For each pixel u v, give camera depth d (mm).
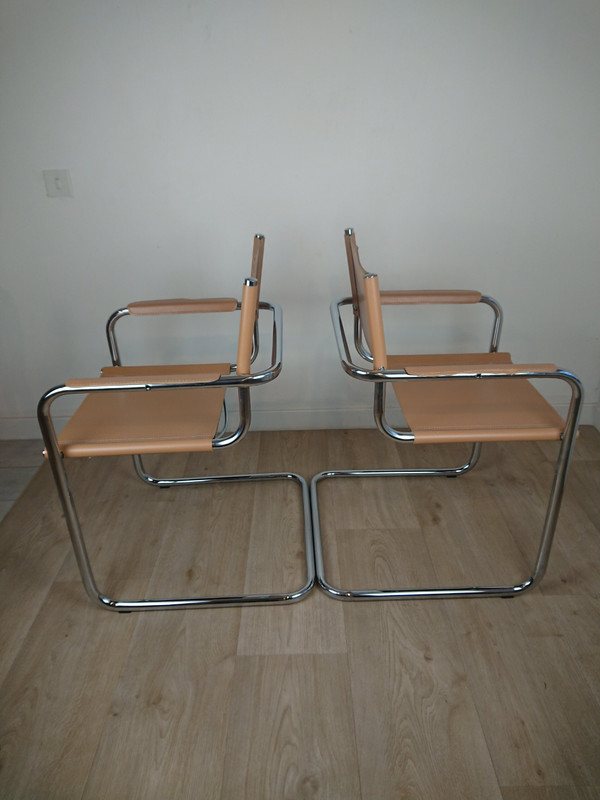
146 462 1931
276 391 2039
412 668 1217
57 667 1231
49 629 1321
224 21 1520
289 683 1189
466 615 1342
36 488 1813
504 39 1547
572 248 1813
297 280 1850
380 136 1658
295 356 1974
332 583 1432
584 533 1579
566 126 1648
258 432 2100
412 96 1611
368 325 1123
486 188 1729
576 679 1188
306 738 1086
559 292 1881
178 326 1913
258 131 1647
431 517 1653
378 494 1753
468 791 998
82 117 1622
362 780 1017
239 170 1696
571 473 1829
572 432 1200
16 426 2084
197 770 1038
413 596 1377
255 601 1372
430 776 1021
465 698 1152
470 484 1792
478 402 1376
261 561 1509
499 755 1051
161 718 1126
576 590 1400
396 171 1704
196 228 1772
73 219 1754
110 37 1531
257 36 1537
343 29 1533
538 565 1356
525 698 1150
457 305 1899
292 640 1287
